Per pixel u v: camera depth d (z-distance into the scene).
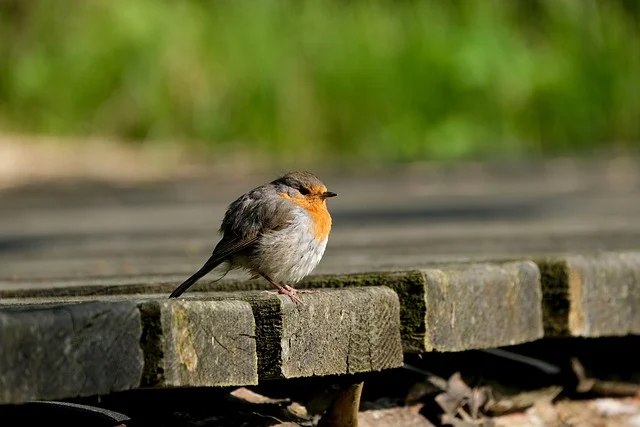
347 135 28.81
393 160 27.64
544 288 7.38
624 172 22.28
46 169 23.62
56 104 27.86
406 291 6.59
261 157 27.58
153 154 27.03
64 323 4.79
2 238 12.66
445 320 6.64
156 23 28.42
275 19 29.31
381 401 7.33
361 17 29.92
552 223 13.04
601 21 31.88
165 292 7.10
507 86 30.03
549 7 31.72
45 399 4.73
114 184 21.41
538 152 29.52
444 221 13.85
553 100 30.52
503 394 7.86
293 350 5.75
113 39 28.14
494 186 19.77
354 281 6.84
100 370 4.89
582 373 8.13
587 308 7.41
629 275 7.62
